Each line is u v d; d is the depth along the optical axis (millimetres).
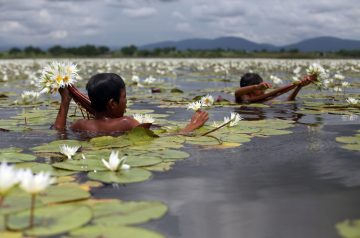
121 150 3152
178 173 2557
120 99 3877
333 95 7504
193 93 8391
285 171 2580
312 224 1760
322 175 2484
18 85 11078
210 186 2297
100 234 1600
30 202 1954
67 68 4035
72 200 2002
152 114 5168
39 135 3830
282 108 5777
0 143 3494
